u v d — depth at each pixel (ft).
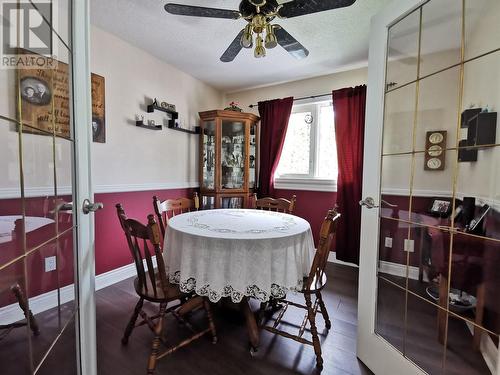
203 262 4.25
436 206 4.43
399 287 4.58
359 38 7.09
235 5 5.80
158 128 8.49
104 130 7.06
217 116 9.96
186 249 4.37
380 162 4.46
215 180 10.21
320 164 10.26
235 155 10.70
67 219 3.41
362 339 4.63
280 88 10.85
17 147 3.76
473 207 3.79
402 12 4.01
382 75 4.38
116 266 7.61
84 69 3.41
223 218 5.83
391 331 4.45
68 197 3.39
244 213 6.55
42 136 3.59
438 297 4.12
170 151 9.29
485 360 3.39
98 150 6.96
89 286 3.52
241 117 10.30
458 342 3.75
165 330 5.40
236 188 10.56
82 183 3.39
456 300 3.85
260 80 10.47
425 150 4.60
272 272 4.39
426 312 4.23
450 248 4.07
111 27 6.75
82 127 3.39
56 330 3.48
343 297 6.97
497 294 3.33
